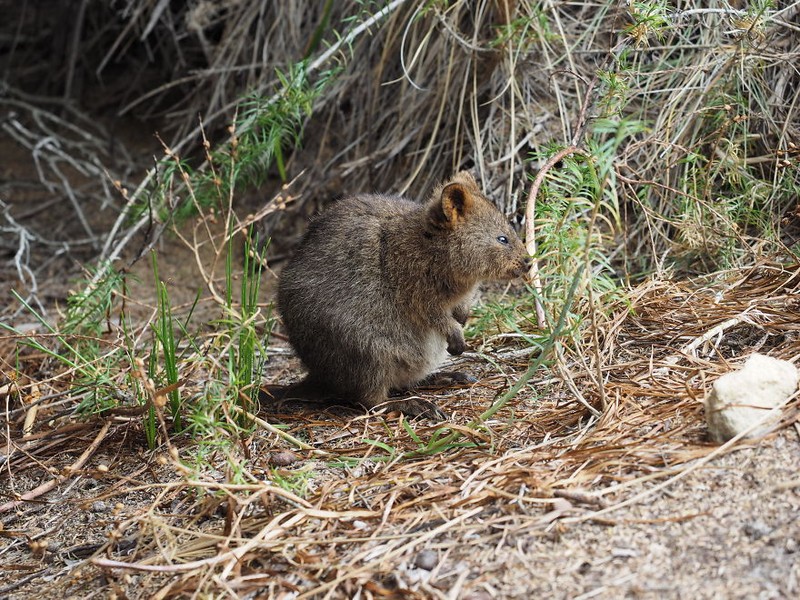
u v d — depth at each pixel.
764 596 5.17
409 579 5.82
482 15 11.41
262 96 13.41
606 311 8.57
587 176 7.39
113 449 8.61
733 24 10.09
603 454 6.70
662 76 10.96
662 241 10.57
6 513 7.88
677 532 5.77
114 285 10.20
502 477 6.70
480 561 5.86
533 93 11.83
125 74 17.19
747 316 8.31
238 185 12.00
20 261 13.94
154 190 11.52
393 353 8.75
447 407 8.56
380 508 6.69
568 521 6.01
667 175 10.26
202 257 13.50
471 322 10.20
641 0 9.55
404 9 12.16
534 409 7.97
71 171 16.02
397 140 12.43
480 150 11.41
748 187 10.12
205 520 7.17
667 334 8.62
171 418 8.87
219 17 14.62
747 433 6.43
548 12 11.79
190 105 15.49
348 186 13.02
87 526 7.48
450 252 8.58
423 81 12.30
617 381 7.88
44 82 17.33
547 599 5.43
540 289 8.05
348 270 8.79
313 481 7.34
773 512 5.76
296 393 9.17
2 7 18.05
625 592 5.37
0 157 16.53
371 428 8.33
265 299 12.16
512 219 11.04
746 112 10.52
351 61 12.93
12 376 9.80
